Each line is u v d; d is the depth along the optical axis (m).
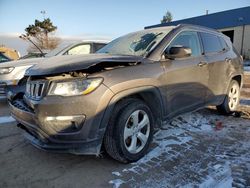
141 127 3.45
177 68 3.90
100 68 3.21
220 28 32.12
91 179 3.06
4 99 7.53
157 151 3.72
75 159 3.54
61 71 3.02
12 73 6.57
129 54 3.85
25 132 3.58
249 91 8.36
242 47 29.84
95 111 2.99
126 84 3.19
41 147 3.16
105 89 3.03
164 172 3.18
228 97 5.46
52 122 2.99
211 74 4.73
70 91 2.97
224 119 5.30
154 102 3.67
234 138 4.24
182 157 3.55
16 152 3.78
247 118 5.37
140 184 2.94
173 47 3.72
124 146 3.24
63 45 7.96
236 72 5.56
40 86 3.16
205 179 3.01
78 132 2.98
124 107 3.24
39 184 2.97
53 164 3.42
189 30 4.45
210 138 4.23
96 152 3.11
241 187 2.86
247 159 3.49
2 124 5.04
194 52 4.46
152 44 3.88
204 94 4.61
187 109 4.25
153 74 3.52
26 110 3.29
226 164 3.35
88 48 7.82
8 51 14.77
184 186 2.88
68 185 2.95
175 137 4.25
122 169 3.27
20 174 3.18
